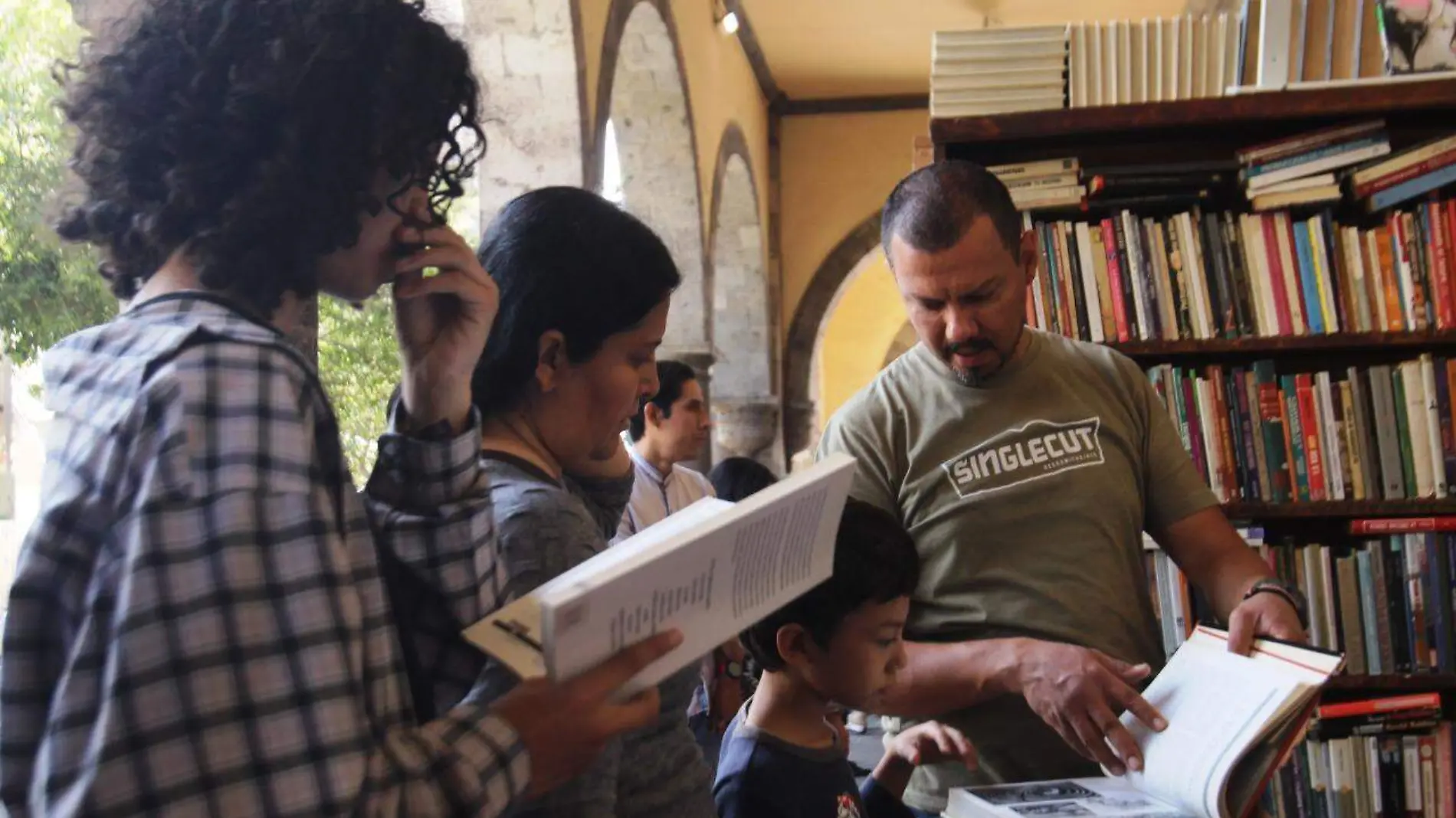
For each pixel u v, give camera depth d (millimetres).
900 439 2359
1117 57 3049
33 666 913
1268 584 2111
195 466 899
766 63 10992
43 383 1023
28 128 2414
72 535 912
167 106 1046
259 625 886
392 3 1107
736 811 1698
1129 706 1928
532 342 1346
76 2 1171
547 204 1379
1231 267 3025
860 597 1680
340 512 1005
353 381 4078
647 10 7195
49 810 849
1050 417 2303
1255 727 1732
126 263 1079
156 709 860
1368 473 2994
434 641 1146
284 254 1037
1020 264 2299
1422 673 2965
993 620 2229
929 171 2307
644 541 1160
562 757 1021
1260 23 3004
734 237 11203
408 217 1144
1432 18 2922
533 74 5734
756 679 3969
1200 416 3037
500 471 1314
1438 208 2982
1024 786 1944
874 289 13984
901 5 9641
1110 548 2256
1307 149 2961
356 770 903
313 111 1038
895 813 1943
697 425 3988
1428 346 3062
